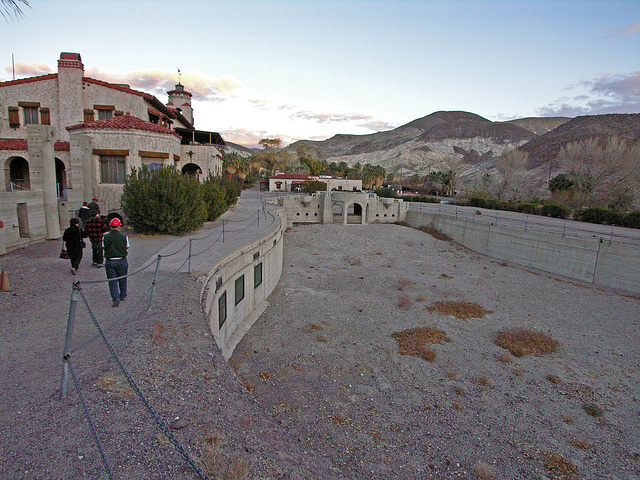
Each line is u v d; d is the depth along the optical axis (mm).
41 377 6258
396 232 46812
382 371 14516
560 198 63281
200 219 22188
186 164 37938
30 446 4637
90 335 7984
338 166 137625
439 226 47250
